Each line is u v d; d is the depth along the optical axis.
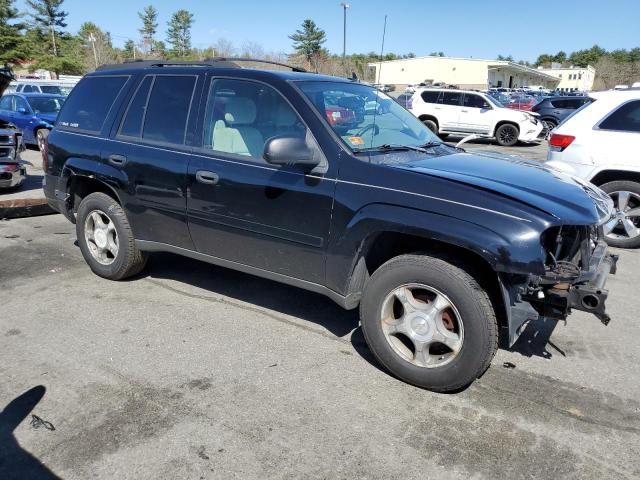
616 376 3.50
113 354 3.63
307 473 2.57
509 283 2.95
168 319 4.18
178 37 73.31
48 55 61.22
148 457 2.66
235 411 3.03
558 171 3.90
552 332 4.12
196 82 4.11
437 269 3.05
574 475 2.59
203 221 4.00
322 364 3.57
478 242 2.89
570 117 6.60
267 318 4.24
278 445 2.76
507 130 18.86
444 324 3.15
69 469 2.57
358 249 3.29
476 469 2.62
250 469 2.59
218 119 3.95
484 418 3.01
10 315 4.19
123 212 4.60
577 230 3.18
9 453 2.67
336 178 3.35
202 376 3.38
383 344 3.33
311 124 3.50
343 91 4.04
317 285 3.61
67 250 5.81
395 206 3.14
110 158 4.47
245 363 3.55
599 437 2.87
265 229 3.67
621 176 6.29
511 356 3.73
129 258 4.66
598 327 4.23
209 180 3.86
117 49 69.38
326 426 2.92
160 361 3.55
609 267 3.39
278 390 3.25
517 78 70.50
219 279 5.03
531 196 3.05
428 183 3.12
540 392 3.29
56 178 4.94
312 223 3.45
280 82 3.70
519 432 2.90
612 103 6.30
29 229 6.64
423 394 3.24
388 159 3.46
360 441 2.80
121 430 2.85
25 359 3.54
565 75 98.06
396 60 56.44
